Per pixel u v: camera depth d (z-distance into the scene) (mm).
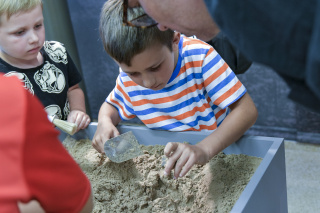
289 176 1949
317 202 1775
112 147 1143
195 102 1194
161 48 979
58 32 1981
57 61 1427
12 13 1165
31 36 1223
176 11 573
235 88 1132
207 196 1007
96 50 2330
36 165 468
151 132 1212
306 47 436
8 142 453
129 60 971
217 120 1229
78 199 539
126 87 1228
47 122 520
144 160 1149
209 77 1147
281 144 1022
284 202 1104
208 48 1159
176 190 1062
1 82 499
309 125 2086
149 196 1059
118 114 1316
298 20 426
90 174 1149
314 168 1972
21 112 472
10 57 1324
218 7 468
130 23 886
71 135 1323
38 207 473
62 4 1969
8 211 440
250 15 448
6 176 447
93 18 2229
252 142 1082
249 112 1122
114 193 1080
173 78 1163
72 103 1459
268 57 461
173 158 987
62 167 511
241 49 485
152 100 1208
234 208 791
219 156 1108
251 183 857
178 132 1169
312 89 453
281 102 2088
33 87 1347
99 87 2453
